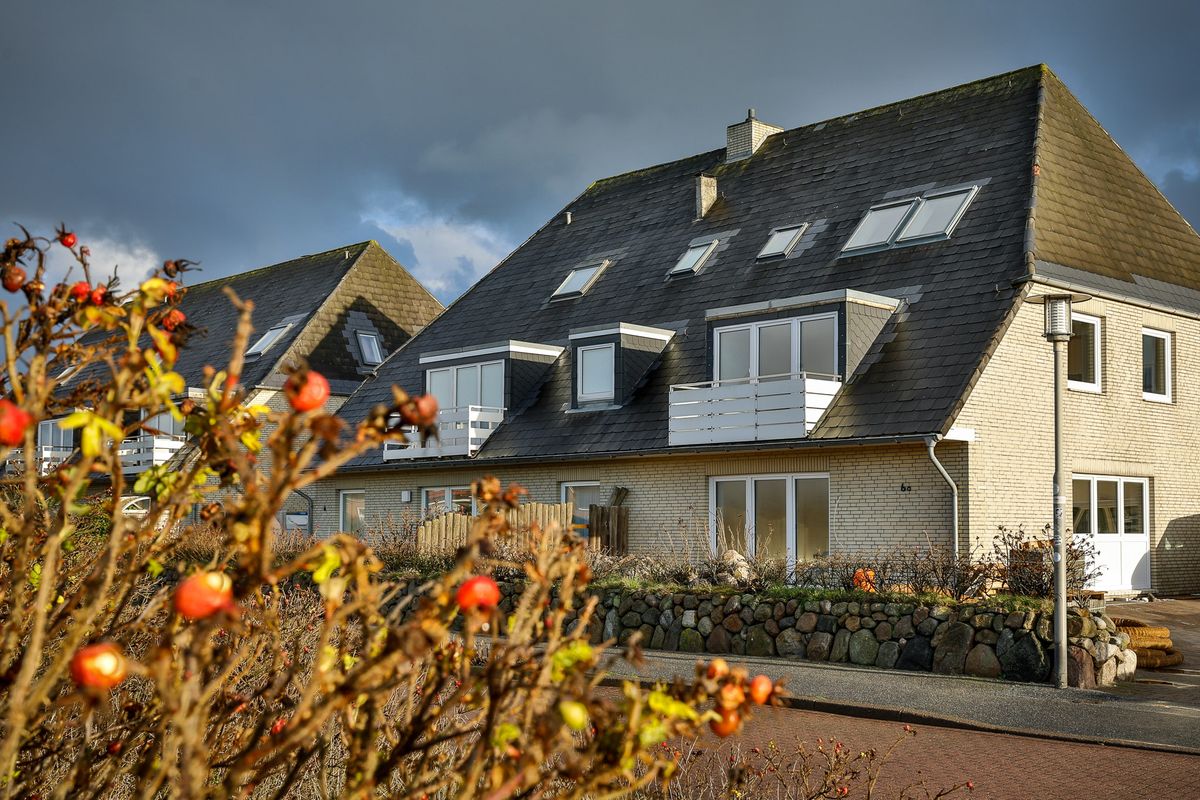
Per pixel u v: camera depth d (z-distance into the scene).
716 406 21.59
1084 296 12.75
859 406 19.86
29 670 2.29
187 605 2.00
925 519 18.92
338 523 29.98
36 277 2.96
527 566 2.51
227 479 2.65
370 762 2.46
